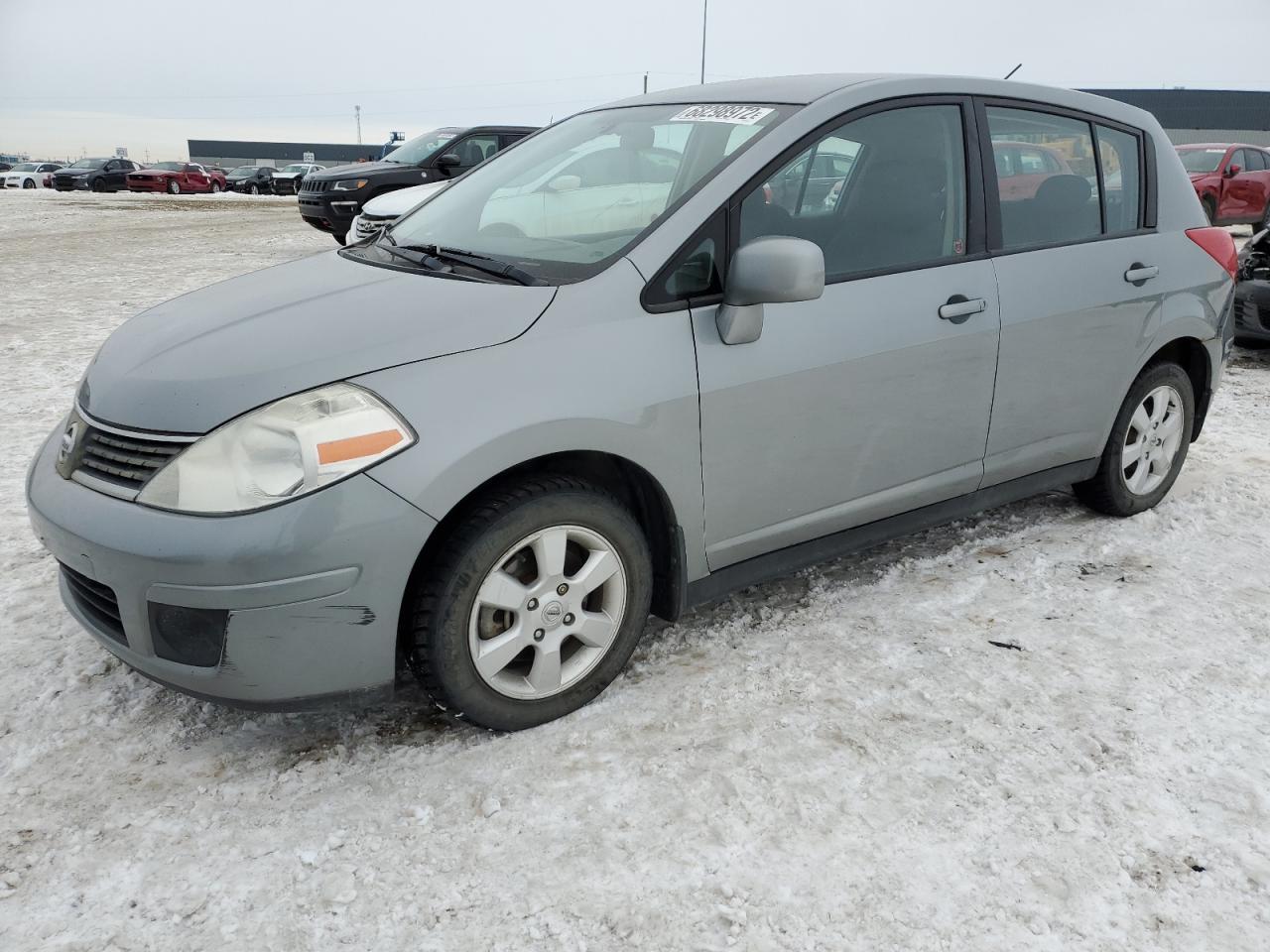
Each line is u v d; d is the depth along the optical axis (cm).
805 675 287
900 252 308
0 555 370
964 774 244
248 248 1419
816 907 202
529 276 263
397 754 253
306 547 216
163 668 230
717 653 300
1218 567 360
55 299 955
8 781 242
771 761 248
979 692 279
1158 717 267
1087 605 331
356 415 223
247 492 218
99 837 223
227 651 221
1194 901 204
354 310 254
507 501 240
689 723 264
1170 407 403
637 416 254
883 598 336
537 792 237
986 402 330
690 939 195
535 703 259
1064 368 349
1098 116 369
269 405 224
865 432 302
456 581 236
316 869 214
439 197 355
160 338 265
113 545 222
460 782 241
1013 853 217
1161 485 409
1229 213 1540
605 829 225
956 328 314
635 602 270
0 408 563
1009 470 350
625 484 278
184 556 215
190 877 211
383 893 207
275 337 244
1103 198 367
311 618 222
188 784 242
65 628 317
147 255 1327
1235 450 495
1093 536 388
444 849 219
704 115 313
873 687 281
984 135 330
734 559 291
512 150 365
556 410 240
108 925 198
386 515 222
